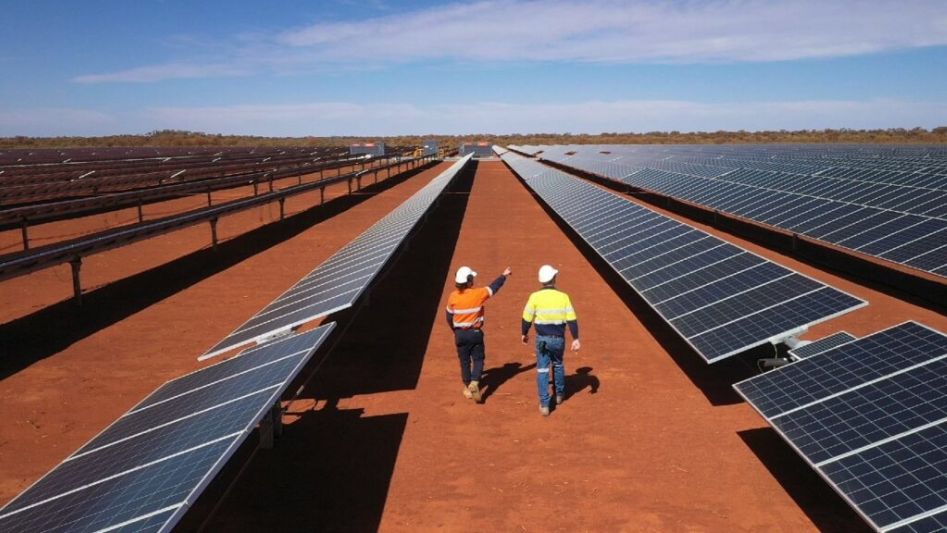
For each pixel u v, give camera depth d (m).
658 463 7.91
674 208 33.81
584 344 12.47
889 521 4.98
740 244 22.98
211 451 5.19
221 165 54.94
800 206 21.48
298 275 19.17
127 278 18.78
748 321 9.45
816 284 9.59
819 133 161.62
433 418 9.30
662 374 10.80
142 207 36.84
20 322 14.51
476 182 53.91
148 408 7.49
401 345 12.54
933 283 16.81
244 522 6.86
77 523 4.70
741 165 36.75
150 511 4.46
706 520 6.73
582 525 6.70
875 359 7.04
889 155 43.53
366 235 19.80
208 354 9.14
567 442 8.51
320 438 8.74
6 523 5.26
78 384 10.95
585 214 23.33
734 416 9.15
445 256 21.72
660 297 11.78
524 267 19.88
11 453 8.57
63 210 24.20
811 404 6.82
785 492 7.21
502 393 10.16
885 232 16.53
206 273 19.42
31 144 150.62
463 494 7.33
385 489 7.47
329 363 11.57
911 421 5.89
